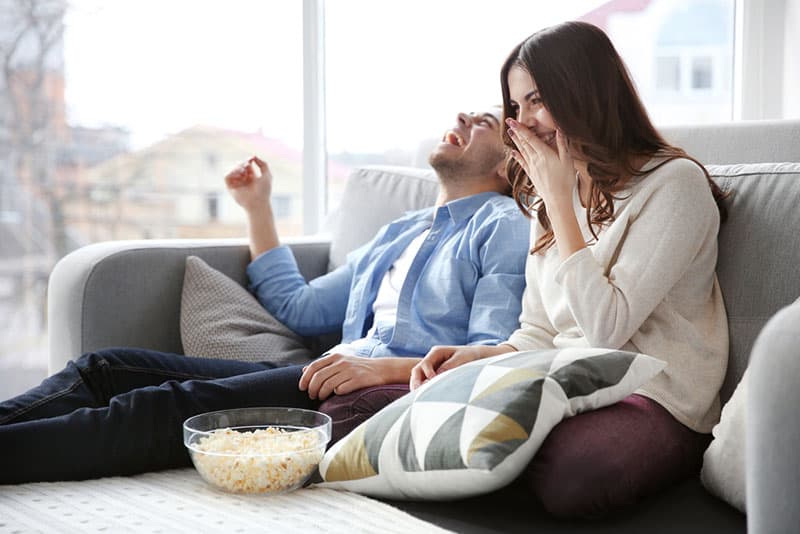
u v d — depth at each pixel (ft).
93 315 5.98
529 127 5.18
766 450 2.93
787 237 4.82
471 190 6.70
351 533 3.65
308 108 9.18
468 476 3.76
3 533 3.68
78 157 9.59
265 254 6.93
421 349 5.95
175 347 6.46
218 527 3.74
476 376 4.13
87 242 9.64
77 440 4.54
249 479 4.18
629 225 4.88
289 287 6.85
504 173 6.55
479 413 3.87
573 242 4.80
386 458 4.09
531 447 3.80
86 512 3.97
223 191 9.73
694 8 8.31
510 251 5.90
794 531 2.85
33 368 9.65
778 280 4.79
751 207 4.99
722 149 5.85
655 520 3.83
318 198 9.24
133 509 4.01
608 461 3.82
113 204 9.66
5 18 9.41
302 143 9.24
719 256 5.02
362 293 6.53
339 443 4.38
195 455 4.35
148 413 4.73
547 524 3.81
